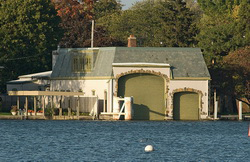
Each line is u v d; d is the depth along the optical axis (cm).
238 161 19688
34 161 19325
